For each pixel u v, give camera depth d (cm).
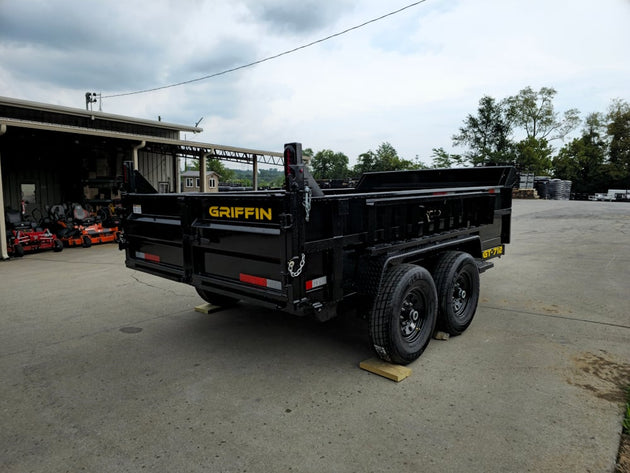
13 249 967
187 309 516
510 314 481
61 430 257
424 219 381
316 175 9662
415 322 354
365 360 350
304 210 268
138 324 458
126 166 437
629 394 294
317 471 217
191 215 351
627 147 5459
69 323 462
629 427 253
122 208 443
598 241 1041
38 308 523
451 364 348
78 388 311
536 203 2736
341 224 302
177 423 263
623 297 546
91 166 1489
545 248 949
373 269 324
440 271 394
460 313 421
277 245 278
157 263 405
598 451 231
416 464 222
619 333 416
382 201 324
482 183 569
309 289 283
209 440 245
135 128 1762
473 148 5175
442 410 276
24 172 1355
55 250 1044
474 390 303
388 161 7719
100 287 639
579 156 5678
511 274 688
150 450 236
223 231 321
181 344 398
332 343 399
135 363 355
